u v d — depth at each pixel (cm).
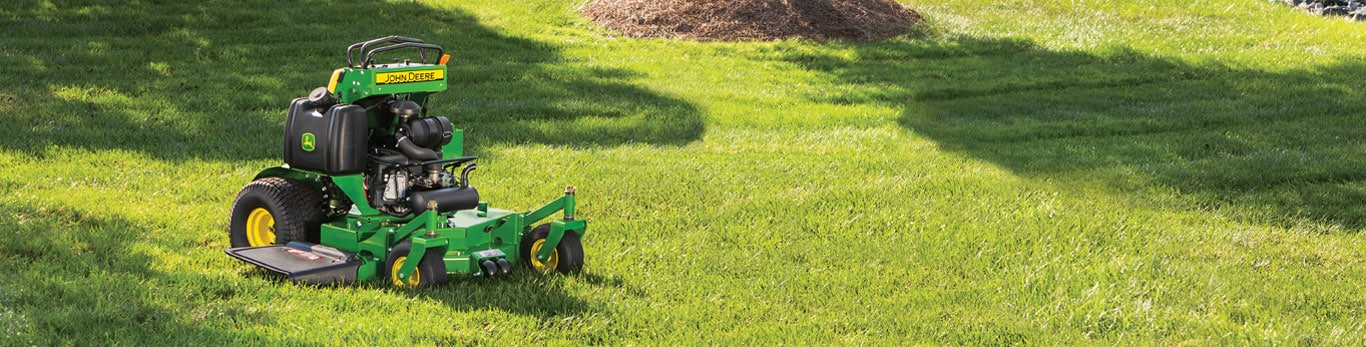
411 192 614
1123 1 2048
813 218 781
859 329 562
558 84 1332
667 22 1730
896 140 1090
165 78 1269
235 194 807
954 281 650
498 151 988
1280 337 552
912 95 1342
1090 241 741
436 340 517
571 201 625
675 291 613
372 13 1723
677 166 948
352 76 596
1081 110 1297
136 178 845
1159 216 812
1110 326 570
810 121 1180
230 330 507
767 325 563
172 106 1129
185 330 506
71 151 923
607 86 1330
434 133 615
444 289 580
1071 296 622
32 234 662
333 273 581
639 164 955
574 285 608
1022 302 609
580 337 535
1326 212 831
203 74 1302
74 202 757
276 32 1566
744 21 1730
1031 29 1828
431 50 1523
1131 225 784
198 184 833
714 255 688
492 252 602
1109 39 1747
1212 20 1925
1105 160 1010
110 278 574
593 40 1652
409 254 571
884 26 1789
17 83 1195
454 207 610
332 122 592
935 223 777
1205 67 1555
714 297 605
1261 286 641
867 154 1020
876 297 614
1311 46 1712
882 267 674
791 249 708
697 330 555
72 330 502
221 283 580
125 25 1557
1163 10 1992
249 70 1339
